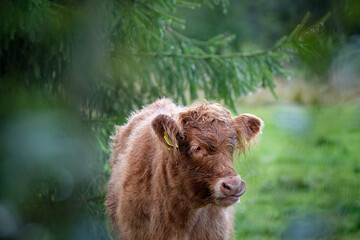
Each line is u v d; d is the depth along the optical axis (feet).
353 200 28.45
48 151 15.94
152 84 29.50
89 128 23.73
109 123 25.03
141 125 23.30
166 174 19.70
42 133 15.74
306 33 19.51
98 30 23.63
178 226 20.21
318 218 27.73
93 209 25.85
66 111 20.98
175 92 29.35
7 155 15.08
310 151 29.73
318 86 23.72
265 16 66.95
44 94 22.36
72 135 20.93
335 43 19.44
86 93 24.75
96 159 25.77
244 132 19.35
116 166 24.08
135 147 22.07
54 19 20.88
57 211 22.09
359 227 27.07
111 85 27.22
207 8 58.75
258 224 30.07
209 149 17.90
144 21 24.14
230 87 28.68
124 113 26.81
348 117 29.32
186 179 18.53
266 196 34.04
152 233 20.56
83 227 23.36
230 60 27.78
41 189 20.49
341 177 30.32
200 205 18.88
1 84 20.98
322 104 24.91
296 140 30.86
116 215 23.06
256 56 27.48
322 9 24.68
